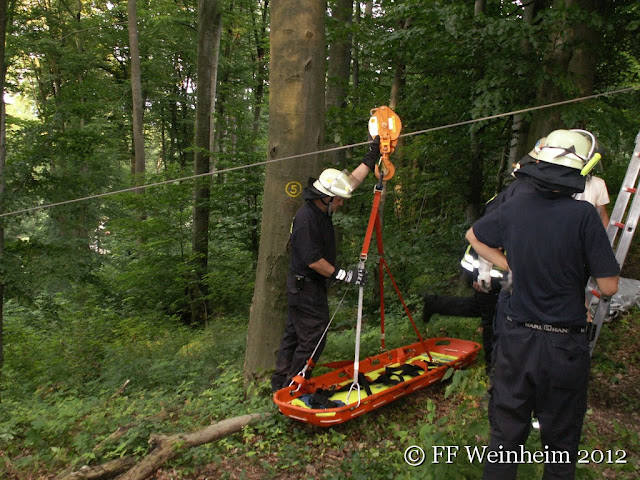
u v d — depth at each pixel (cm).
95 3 2373
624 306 557
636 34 734
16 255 717
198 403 437
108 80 2188
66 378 646
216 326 869
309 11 407
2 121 706
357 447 352
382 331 452
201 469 337
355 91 812
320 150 436
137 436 373
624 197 299
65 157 750
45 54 2077
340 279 371
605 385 432
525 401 221
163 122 2742
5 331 938
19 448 399
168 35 2164
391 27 729
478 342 542
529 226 221
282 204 429
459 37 553
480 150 803
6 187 714
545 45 534
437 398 423
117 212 1622
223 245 1338
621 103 650
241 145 1162
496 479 227
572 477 220
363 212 839
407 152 828
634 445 326
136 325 953
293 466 333
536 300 217
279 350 430
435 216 1005
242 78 2264
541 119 589
